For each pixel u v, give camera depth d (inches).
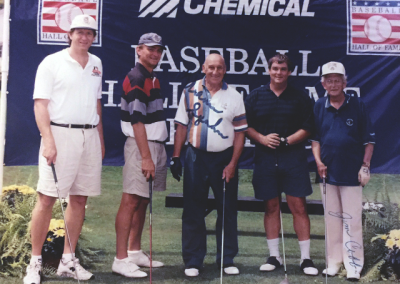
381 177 254.4
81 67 130.9
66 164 130.0
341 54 170.6
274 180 146.9
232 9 170.6
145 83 138.3
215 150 139.6
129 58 171.2
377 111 170.1
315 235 185.8
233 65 171.6
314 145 148.3
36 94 127.0
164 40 171.0
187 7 170.6
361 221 144.7
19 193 153.3
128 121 140.6
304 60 171.2
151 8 170.2
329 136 144.6
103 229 187.2
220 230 144.4
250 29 171.0
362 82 170.2
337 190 146.2
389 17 169.3
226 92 139.9
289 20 170.2
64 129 129.6
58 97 129.4
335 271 144.0
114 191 242.2
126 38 170.6
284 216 214.8
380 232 149.0
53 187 129.2
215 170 140.6
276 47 171.2
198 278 138.6
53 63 128.9
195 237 143.3
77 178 133.7
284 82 146.4
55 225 141.9
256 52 171.2
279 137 145.1
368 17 169.6
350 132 143.6
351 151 143.6
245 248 169.0
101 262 150.6
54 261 139.7
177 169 142.6
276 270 147.0
